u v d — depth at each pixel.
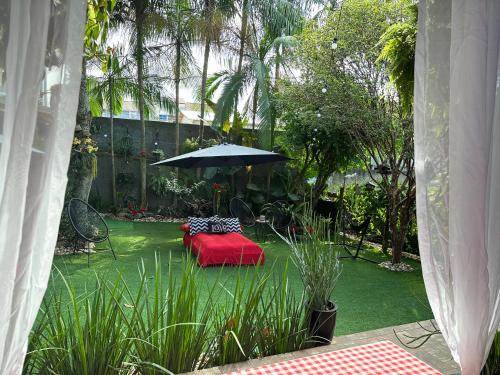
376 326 3.49
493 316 1.55
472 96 1.43
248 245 5.25
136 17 8.95
